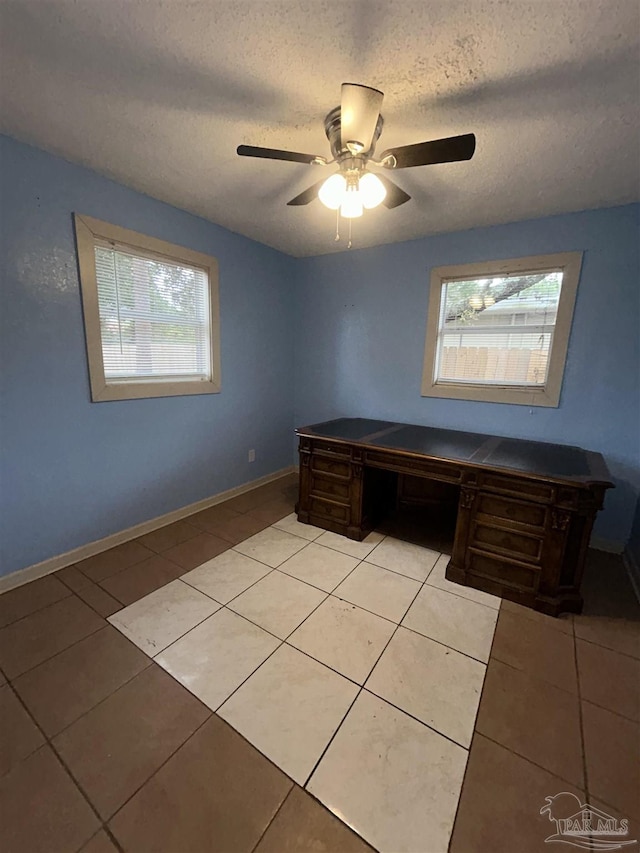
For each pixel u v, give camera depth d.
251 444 3.56
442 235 2.88
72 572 2.18
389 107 1.48
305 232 2.97
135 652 1.61
